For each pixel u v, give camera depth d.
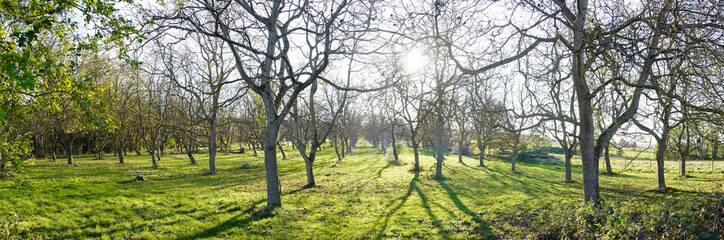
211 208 12.98
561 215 10.84
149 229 10.11
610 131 10.91
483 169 33.38
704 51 5.45
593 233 7.20
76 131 30.62
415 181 22.83
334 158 50.16
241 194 16.39
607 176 26.75
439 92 8.18
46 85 6.50
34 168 23.89
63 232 9.27
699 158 33.84
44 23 5.51
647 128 12.97
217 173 27.56
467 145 56.12
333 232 10.31
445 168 33.28
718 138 7.02
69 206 11.91
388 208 13.91
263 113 18.59
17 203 11.45
